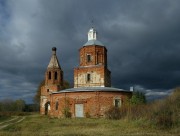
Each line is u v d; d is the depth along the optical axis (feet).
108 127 110.11
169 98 123.95
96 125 119.96
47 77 236.63
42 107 233.14
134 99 172.45
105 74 197.26
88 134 89.15
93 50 200.95
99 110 176.04
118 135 85.76
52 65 237.45
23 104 429.38
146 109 128.16
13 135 86.89
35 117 194.90
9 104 428.56
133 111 135.54
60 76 237.45
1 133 91.35
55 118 173.78
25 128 115.03
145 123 110.01
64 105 183.62
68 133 92.73
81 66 202.80
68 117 177.58
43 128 114.42
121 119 138.72
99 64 200.13
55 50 243.40
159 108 117.39
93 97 178.29
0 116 208.85
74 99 181.88
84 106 178.81
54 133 93.50
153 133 90.68
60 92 188.14
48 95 231.50
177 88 128.77
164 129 99.96
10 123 147.84
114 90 180.34
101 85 193.57
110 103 177.68
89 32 210.18
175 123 102.58
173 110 111.34
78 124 125.90
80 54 206.80
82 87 194.80
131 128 103.76
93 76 196.24
